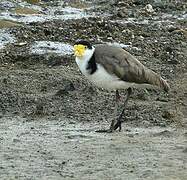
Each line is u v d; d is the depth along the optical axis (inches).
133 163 476.7
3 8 1058.1
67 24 952.3
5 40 864.3
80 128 579.2
